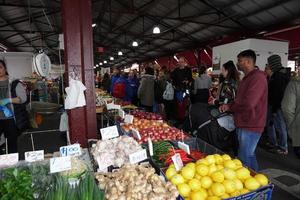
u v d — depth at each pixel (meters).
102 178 1.65
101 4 11.36
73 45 2.80
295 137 2.60
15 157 1.82
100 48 17.84
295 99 2.56
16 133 3.26
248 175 1.75
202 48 12.41
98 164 1.89
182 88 6.12
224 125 2.81
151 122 3.32
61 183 1.48
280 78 4.34
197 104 3.14
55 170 1.65
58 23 13.85
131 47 19.19
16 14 10.88
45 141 5.63
